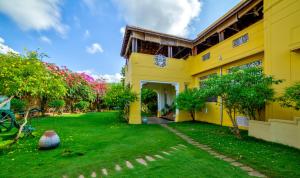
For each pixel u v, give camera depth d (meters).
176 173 3.78
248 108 7.56
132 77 12.41
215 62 11.45
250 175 3.66
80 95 20.62
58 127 10.32
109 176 3.71
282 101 6.20
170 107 16.59
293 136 5.50
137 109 12.41
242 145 5.90
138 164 4.38
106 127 10.45
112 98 12.34
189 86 14.25
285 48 6.72
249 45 9.00
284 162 4.26
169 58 13.76
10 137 7.50
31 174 3.86
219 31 11.33
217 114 11.55
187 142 6.63
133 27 12.23
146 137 7.56
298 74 6.25
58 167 4.24
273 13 7.31
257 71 6.92
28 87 6.02
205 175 3.67
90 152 5.40
